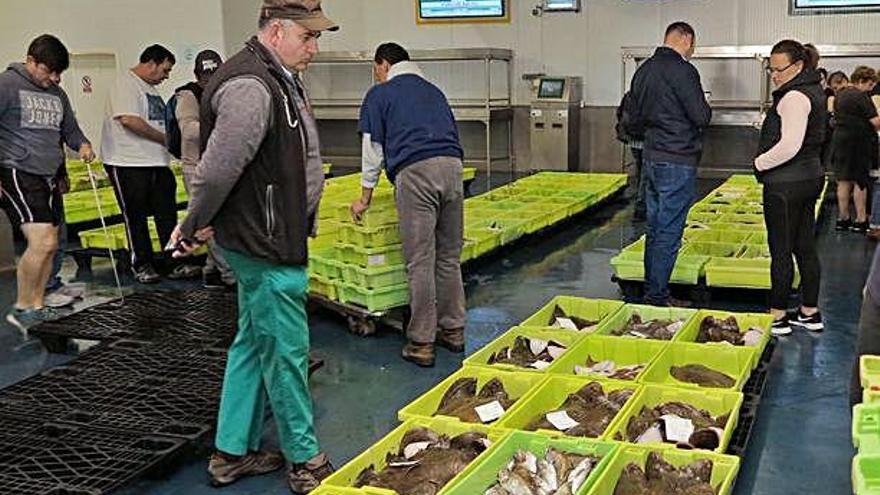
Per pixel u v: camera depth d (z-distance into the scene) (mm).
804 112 3914
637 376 3324
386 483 2609
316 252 4844
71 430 3104
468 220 6449
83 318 4453
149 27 10805
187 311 4555
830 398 3539
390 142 3854
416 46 11359
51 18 11281
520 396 3320
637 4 10289
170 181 5629
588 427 2932
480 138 11484
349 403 3586
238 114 2408
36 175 4605
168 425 3123
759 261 4934
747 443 3062
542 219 6652
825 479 2875
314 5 2553
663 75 4367
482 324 4660
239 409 2879
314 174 2672
